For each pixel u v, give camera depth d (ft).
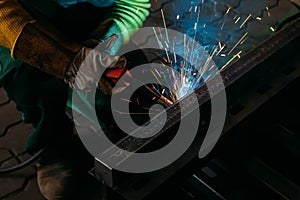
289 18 5.43
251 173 4.20
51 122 4.89
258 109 3.96
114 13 4.82
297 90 4.44
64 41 4.05
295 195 4.04
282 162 4.45
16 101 4.87
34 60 4.02
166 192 3.67
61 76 4.05
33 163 5.62
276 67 4.21
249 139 4.33
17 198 5.31
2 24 3.94
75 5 4.64
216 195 4.29
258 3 7.57
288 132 4.48
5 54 4.68
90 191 5.24
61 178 5.10
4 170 5.42
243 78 3.90
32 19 4.03
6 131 5.97
